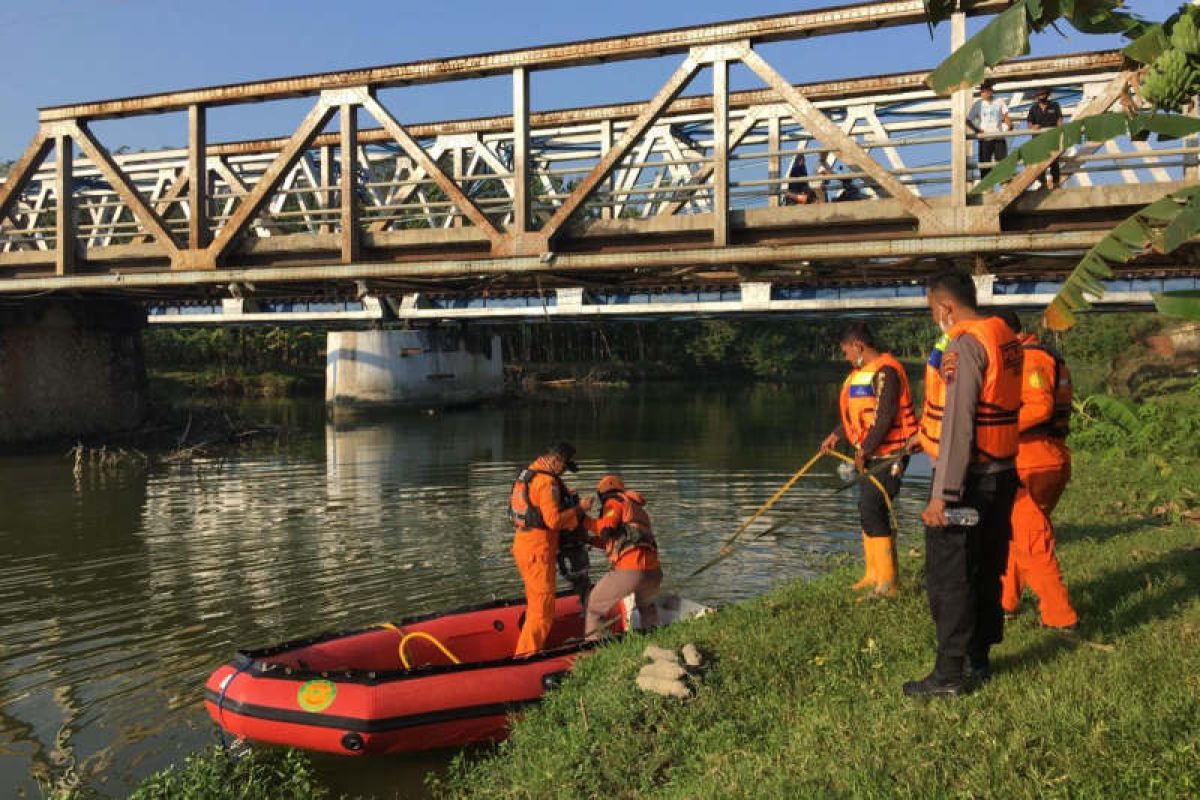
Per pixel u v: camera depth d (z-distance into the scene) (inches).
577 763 180.5
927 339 4050.2
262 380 2020.2
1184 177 416.2
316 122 558.9
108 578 419.5
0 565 450.0
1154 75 223.5
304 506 615.5
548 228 506.3
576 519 271.3
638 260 494.0
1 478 759.1
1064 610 196.7
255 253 595.8
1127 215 423.8
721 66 471.5
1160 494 405.7
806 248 464.8
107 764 227.5
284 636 329.7
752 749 167.5
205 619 352.5
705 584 384.5
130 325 1019.3
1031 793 128.2
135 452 918.4
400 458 895.7
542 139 997.8
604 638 251.4
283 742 226.4
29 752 235.0
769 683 197.0
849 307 1096.2
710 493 644.7
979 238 430.9
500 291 647.8
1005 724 150.2
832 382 2817.4
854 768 143.9
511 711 228.5
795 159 668.1
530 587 269.6
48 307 937.5
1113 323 1769.2
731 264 494.6
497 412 1555.1
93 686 281.4
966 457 157.5
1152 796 122.6
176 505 624.4
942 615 166.6
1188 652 172.4
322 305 1412.4
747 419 1392.7
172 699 270.2
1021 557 199.2
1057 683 162.6
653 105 484.1
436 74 525.0
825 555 438.6
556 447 274.8
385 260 570.6
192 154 602.9
